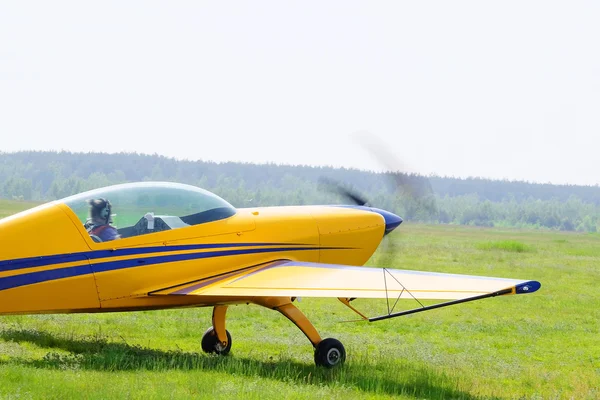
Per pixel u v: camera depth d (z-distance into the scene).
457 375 35.59
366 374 33.25
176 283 33.81
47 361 30.61
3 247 29.91
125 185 33.59
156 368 30.08
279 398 25.70
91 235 31.72
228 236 36.03
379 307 64.44
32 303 30.45
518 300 72.94
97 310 32.31
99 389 24.47
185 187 35.34
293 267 36.34
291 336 47.31
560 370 40.97
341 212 42.53
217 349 38.38
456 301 29.80
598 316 64.56
